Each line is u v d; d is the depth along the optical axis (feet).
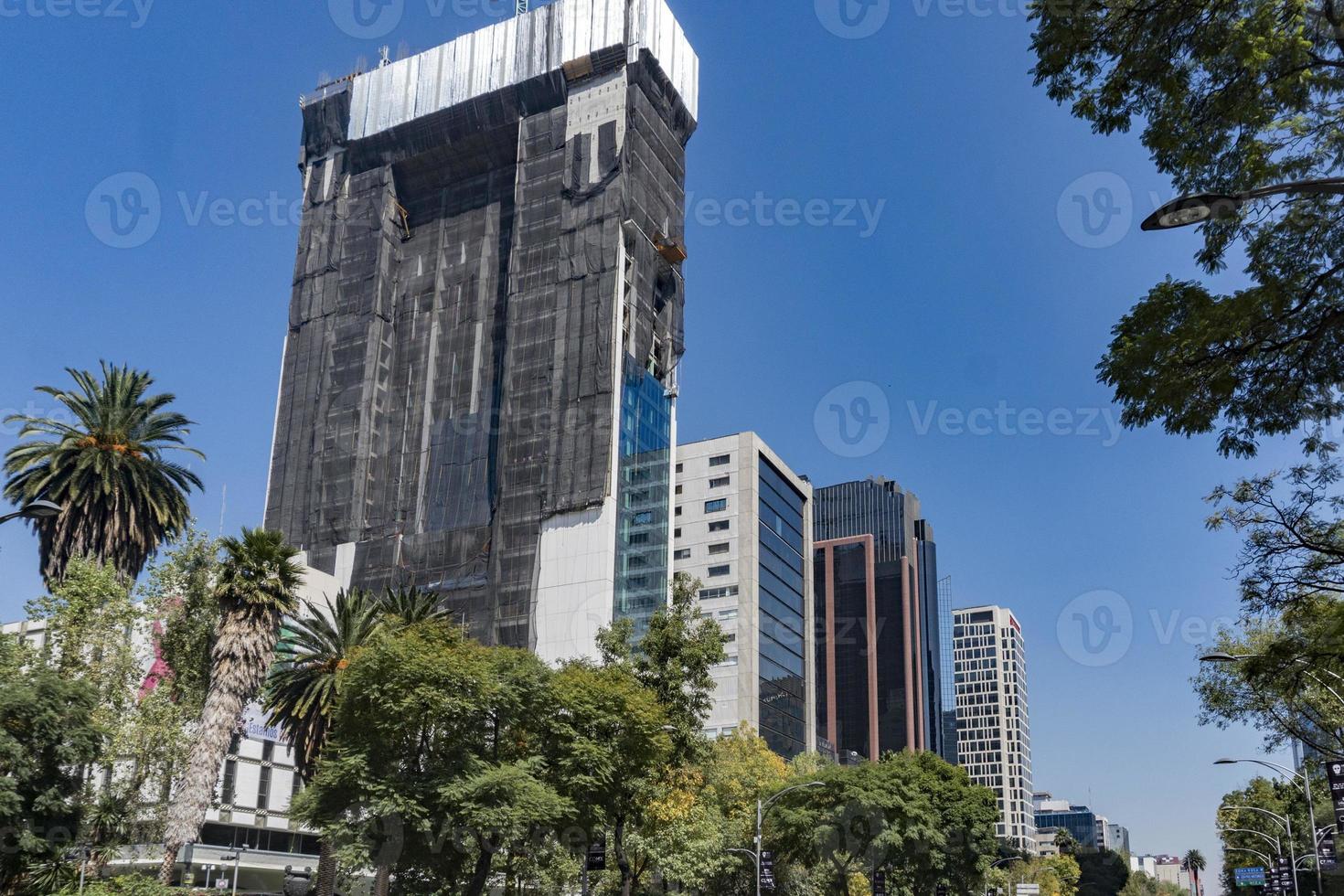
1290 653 69.41
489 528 439.63
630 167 451.53
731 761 250.57
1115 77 57.16
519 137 479.82
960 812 260.42
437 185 520.42
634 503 422.41
